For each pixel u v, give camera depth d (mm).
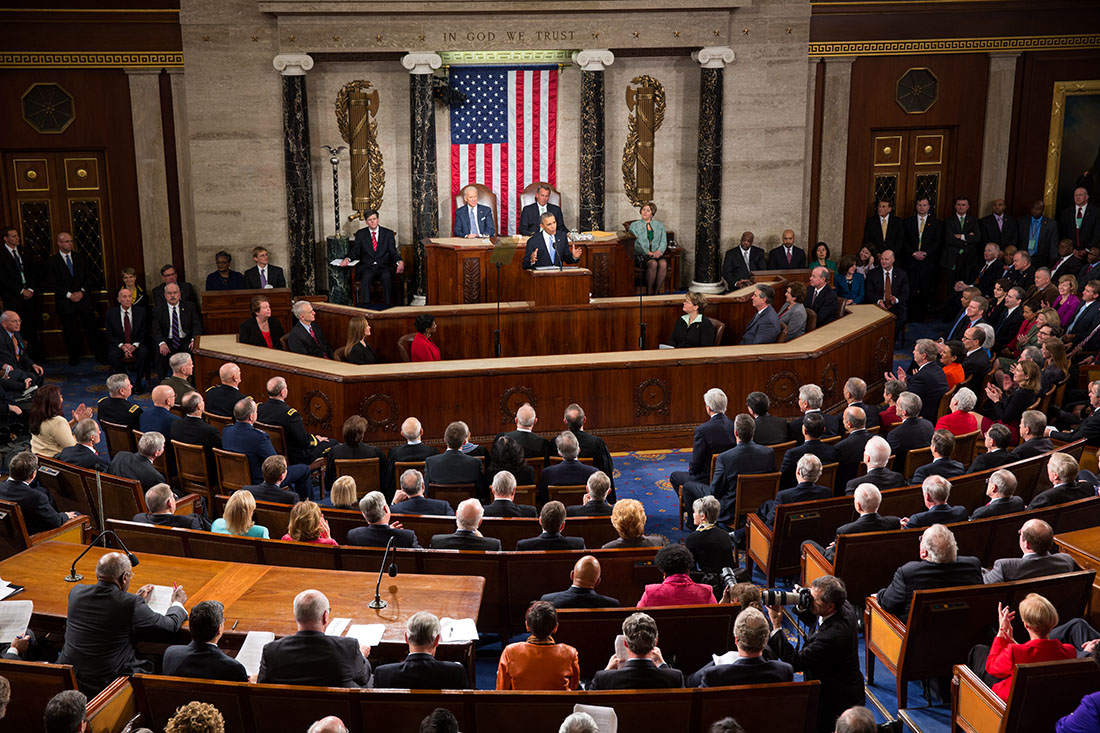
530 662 4520
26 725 4414
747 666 4398
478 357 11227
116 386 8461
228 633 4898
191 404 7961
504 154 14539
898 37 14719
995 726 4609
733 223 14773
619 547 5871
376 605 5141
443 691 4168
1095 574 5324
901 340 14219
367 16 13281
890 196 15375
